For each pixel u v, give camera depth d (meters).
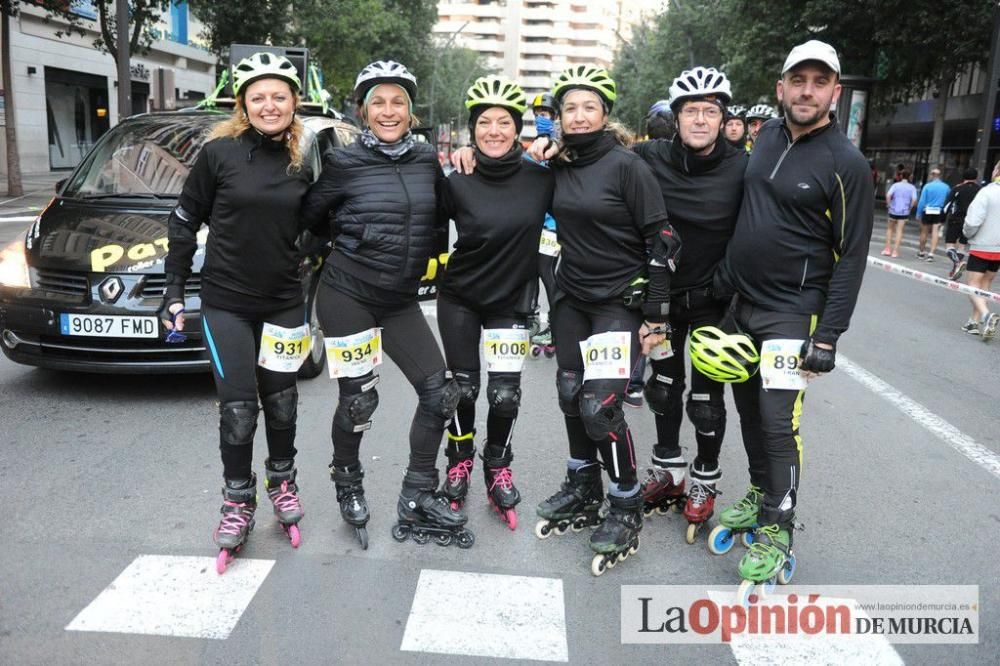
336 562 3.33
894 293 11.11
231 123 3.17
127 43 14.60
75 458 4.32
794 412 3.13
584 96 3.08
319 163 3.39
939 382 6.48
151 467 4.23
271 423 3.47
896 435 5.14
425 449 3.52
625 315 3.25
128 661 2.63
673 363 3.66
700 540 3.65
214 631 2.81
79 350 4.99
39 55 25.94
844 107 20.78
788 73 2.94
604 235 3.16
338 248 3.33
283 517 3.46
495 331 3.60
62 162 28.00
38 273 5.06
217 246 3.20
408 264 3.30
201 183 3.18
